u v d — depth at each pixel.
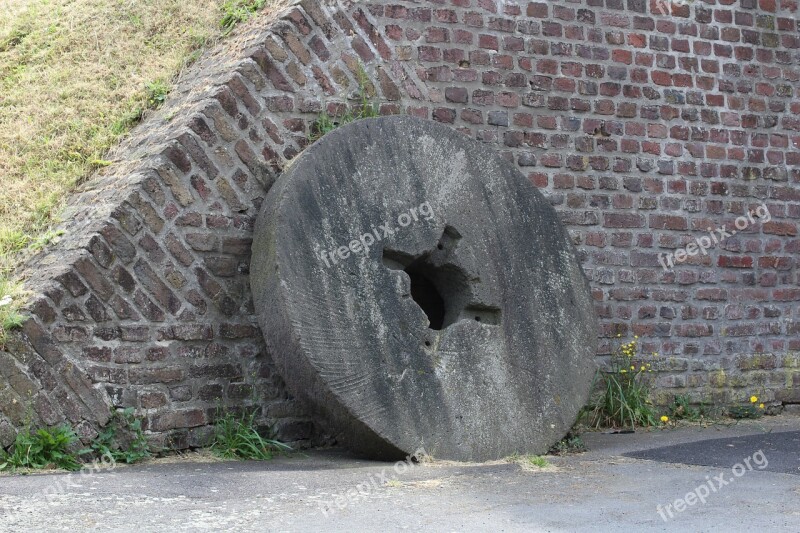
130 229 5.69
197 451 5.79
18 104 7.21
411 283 6.58
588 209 7.30
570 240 6.56
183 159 5.91
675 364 7.52
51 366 5.32
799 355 8.03
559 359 6.32
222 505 4.29
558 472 5.38
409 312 5.82
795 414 7.95
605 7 7.50
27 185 6.52
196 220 5.92
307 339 5.42
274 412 6.09
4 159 6.72
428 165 6.12
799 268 8.09
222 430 5.86
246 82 6.18
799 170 8.12
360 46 6.64
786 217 8.05
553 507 4.41
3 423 5.12
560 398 6.26
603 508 4.40
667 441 6.57
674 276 7.56
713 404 7.64
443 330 5.95
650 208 7.51
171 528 3.84
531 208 6.46
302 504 4.36
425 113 6.83
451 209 6.15
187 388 5.80
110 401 5.51
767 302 7.93
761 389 7.84
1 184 6.55
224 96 6.09
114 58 7.40
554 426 6.18
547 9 7.30
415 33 6.85
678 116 7.68
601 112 7.41
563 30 7.35
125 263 5.65
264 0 7.14
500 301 6.19
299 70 6.38
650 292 7.46
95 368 5.48
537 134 7.19
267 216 5.66
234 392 5.96
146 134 6.45
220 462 5.59
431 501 4.50
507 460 5.83
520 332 6.21
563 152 7.26
